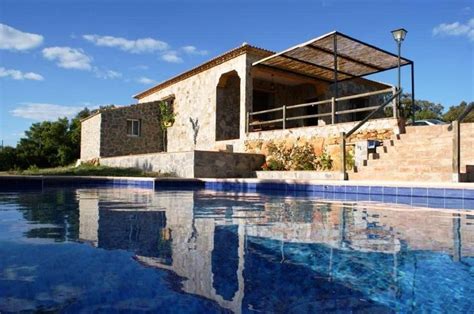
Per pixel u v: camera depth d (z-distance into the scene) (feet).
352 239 10.77
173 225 12.64
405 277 7.26
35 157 94.89
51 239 9.83
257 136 42.65
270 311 5.40
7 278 6.53
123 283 6.38
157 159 42.55
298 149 37.70
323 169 34.88
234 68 46.98
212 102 51.80
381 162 28.07
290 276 7.18
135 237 10.36
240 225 12.98
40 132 103.65
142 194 25.59
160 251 8.81
